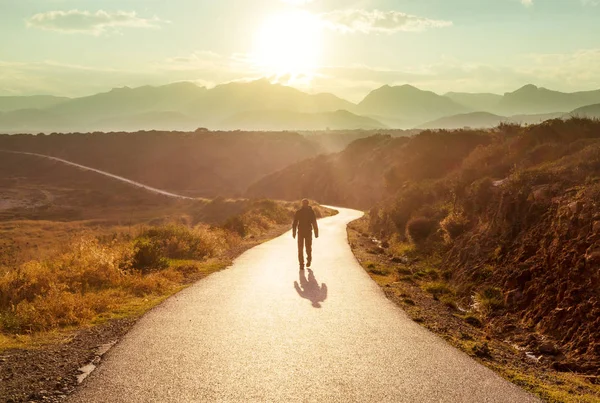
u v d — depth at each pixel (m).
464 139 32.56
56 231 48.97
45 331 6.42
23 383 4.46
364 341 6.06
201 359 5.22
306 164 102.06
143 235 15.94
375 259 15.09
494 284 9.68
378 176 67.12
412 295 9.71
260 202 40.53
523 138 19.22
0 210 84.88
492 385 4.64
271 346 5.75
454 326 7.44
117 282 9.66
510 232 10.78
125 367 4.93
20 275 8.95
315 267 12.66
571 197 9.78
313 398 4.20
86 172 133.50
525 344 7.14
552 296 7.89
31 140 184.75
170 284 10.09
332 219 38.25
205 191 127.12
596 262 7.46
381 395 4.31
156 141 168.38
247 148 164.25
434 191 20.36
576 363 6.23
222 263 13.32
